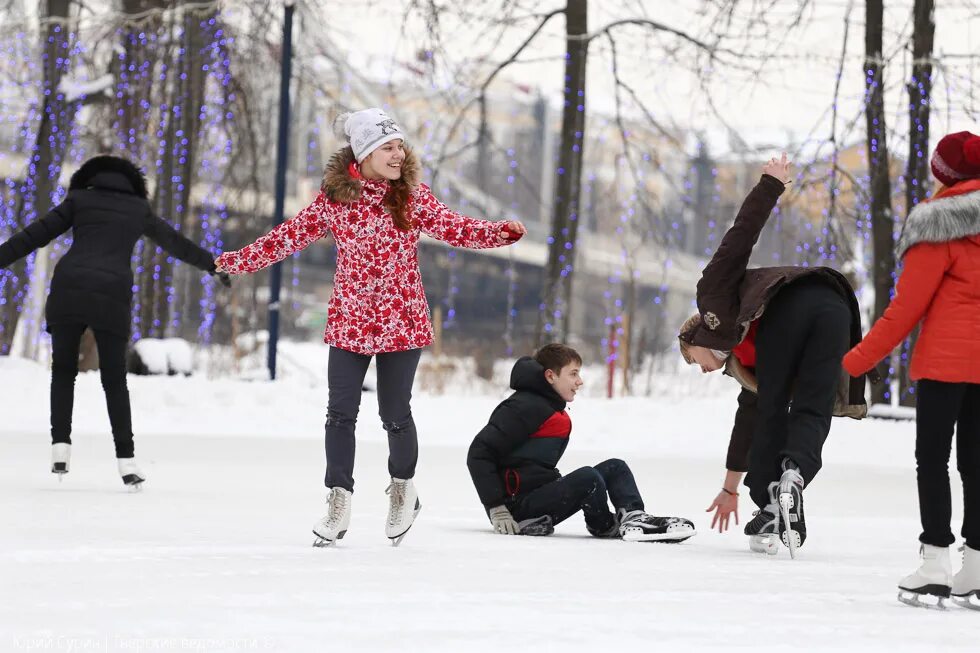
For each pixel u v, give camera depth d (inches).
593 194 3289.9
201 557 629.3
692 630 452.4
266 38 2600.9
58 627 436.5
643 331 3457.2
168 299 2541.8
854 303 730.8
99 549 644.1
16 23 2598.4
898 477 1416.1
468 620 462.9
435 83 2512.3
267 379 2249.0
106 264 1001.5
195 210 2751.0
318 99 2834.6
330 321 720.3
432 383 2950.3
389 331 713.0
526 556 676.7
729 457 783.7
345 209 709.9
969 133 566.9
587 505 807.1
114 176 1023.6
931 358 553.9
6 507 848.9
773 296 717.3
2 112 2711.6
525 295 5118.1
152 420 1755.7
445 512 960.3
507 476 818.2
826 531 896.9
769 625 468.8
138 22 2492.6
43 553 622.8
